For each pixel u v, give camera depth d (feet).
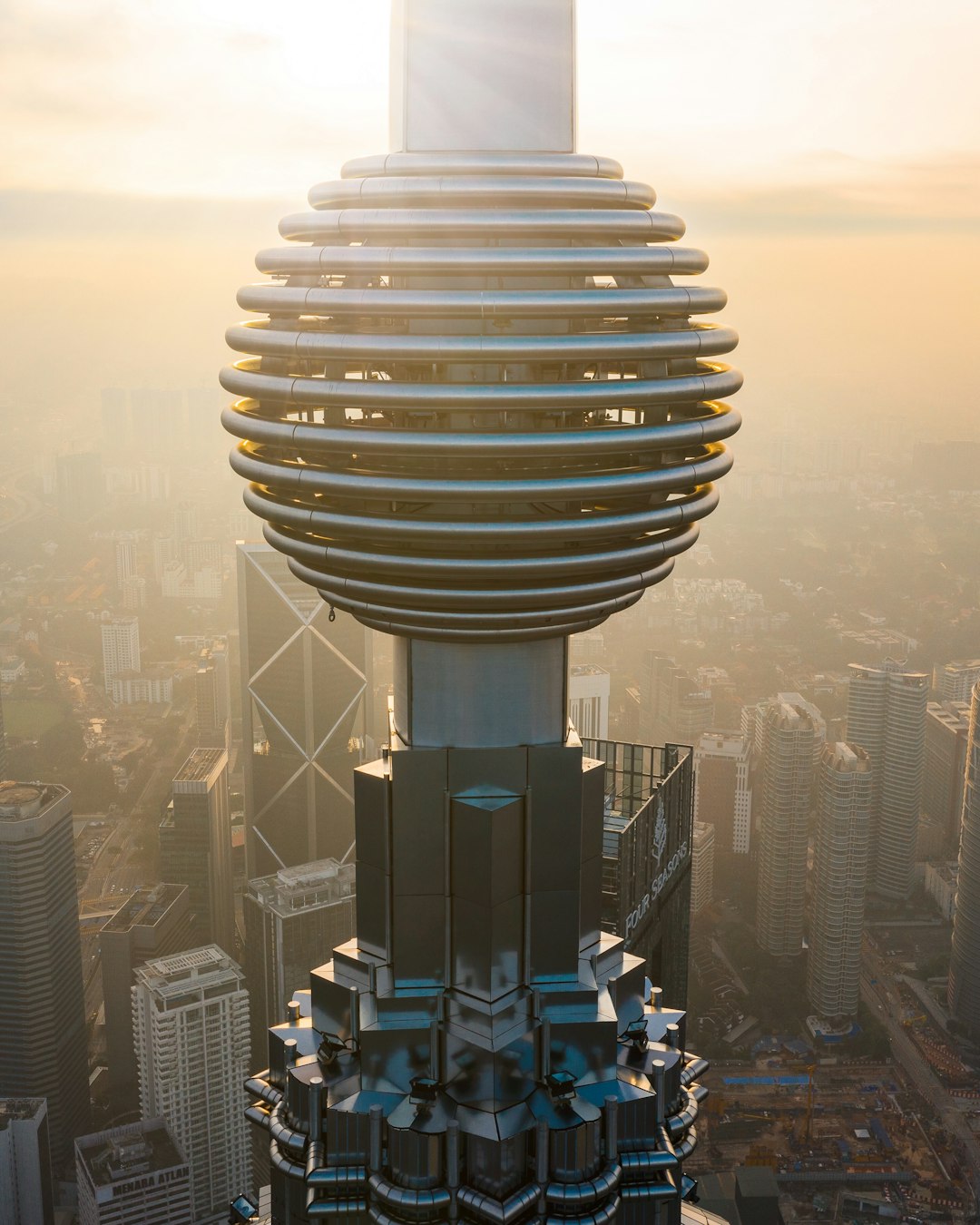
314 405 48.93
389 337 46.85
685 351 48.85
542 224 47.39
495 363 48.42
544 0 48.98
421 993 53.72
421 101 49.55
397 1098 52.90
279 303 48.75
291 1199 55.16
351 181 49.32
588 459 51.31
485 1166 51.08
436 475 48.19
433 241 48.39
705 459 52.16
